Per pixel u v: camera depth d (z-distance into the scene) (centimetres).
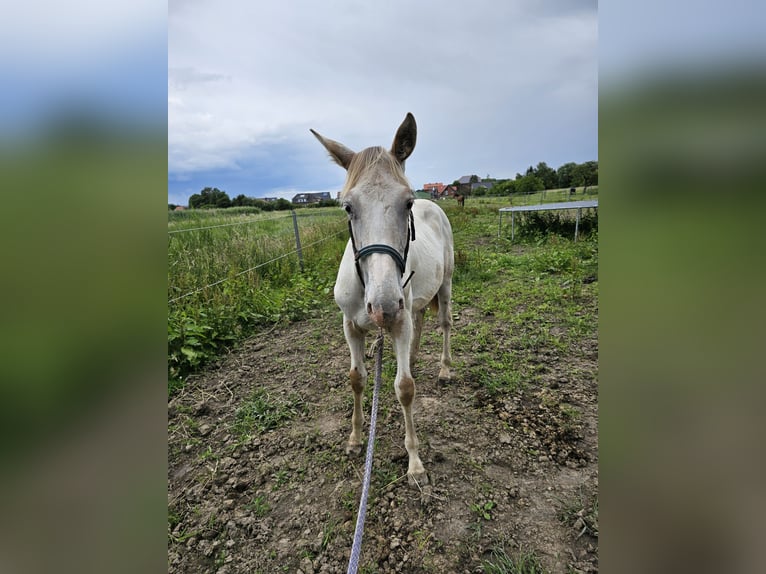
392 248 179
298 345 426
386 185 187
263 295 523
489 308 508
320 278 647
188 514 217
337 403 313
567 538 189
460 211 2005
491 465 237
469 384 332
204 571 187
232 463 252
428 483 224
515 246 1002
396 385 226
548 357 374
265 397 324
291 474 240
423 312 344
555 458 241
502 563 177
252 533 203
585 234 997
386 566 182
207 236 636
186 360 372
